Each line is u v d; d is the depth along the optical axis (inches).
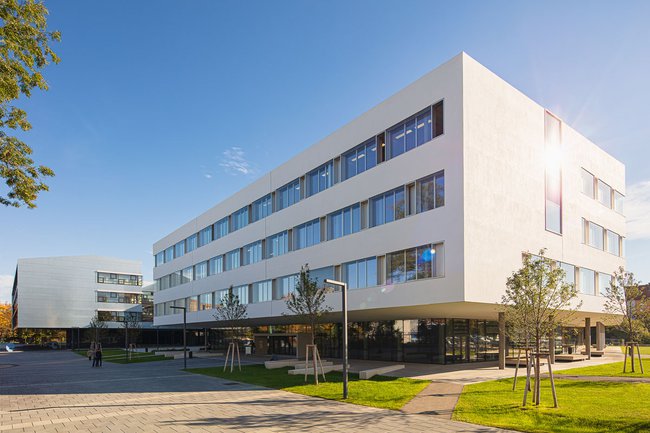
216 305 1802.4
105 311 3408.0
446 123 855.1
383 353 1278.3
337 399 626.2
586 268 1205.1
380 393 649.6
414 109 927.0
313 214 1228.5
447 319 1126.4
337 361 1266.0
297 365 1057.5
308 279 936.3
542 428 422.3
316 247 1205.1
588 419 442.9
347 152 1122.7
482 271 825.5
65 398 709.9
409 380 781.9
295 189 1336.1
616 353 1563.7
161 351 2288.4
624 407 502.3
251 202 1576.0
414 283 891.4
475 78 861.2
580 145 1227.2
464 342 1160.8
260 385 807.7
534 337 623.2
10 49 497.7
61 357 2174.0
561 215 1097.4
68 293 3346.5
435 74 887.1
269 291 1430.9
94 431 471.5
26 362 1772.9
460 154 821.2
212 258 1881.2
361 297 1026.1
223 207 1795.0
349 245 1081.4
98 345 1488.7
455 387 689.6
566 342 1496.1
